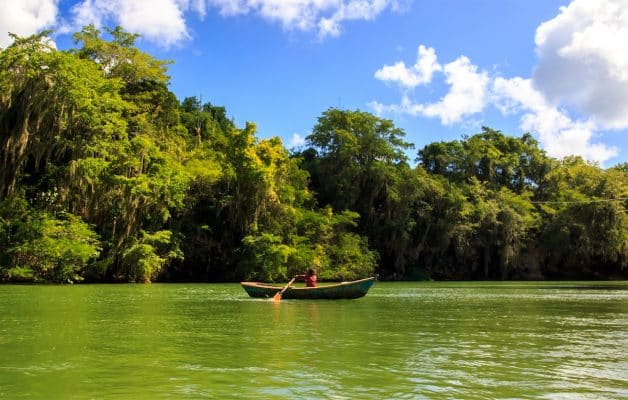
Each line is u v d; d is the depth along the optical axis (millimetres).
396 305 20750
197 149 50750
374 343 10891
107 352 9719
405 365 8656
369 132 58000
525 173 70562
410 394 6871
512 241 59000
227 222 47281
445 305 20969
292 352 9805
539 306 20797
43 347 10219
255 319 15320
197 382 7449
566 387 7266
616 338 11797
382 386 7266
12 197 35312
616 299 25062
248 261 45000
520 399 6691
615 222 56531
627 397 6781
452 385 7344
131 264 38906
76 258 35906
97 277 38875
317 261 47094
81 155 37219
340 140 57656
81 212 38750
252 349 10094
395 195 55469
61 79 35469
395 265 56781
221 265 47562
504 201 60219
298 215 48750
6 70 35469
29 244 34500
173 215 45094
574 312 18156
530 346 10633
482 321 15148
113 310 17672
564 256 60562
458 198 57281
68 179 36875
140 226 40688
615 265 61844
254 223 45562
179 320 14922
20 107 35344
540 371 8250
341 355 9516
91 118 37031
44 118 36312
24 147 35250
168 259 43812
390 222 55844
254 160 45406
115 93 42000
